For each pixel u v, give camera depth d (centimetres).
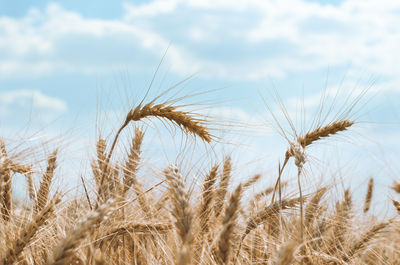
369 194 153
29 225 130
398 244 145
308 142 148
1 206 135
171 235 141
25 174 141
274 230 144
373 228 145
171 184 128
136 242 138
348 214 147
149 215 140
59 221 141
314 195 145
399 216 146
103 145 147
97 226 128
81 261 127
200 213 138
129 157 144
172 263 135
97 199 139
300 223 133
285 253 123
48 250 135
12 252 129
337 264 138
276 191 149
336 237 144
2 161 133
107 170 140
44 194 141
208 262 134
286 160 145
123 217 139
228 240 127
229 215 127
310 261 134
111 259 135
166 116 143
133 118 144
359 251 144
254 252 142
